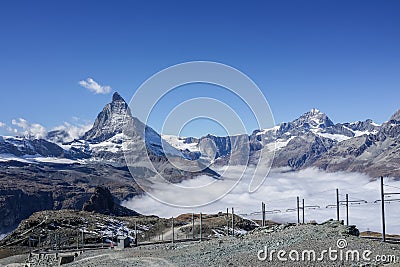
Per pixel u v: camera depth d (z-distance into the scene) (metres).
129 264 54.50
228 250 52.59
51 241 147.50
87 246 116.75
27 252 121.56
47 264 83.44
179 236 148.12
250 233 68.31
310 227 58.91
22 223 168.25
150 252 66.44
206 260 47.59
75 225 170.25
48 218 173.38
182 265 47.09
